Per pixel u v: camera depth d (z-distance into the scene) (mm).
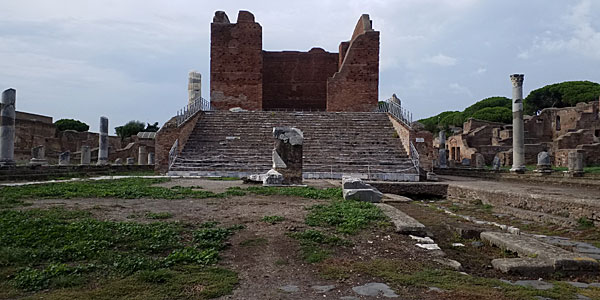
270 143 22328
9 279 4312
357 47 32531
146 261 4855
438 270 5020
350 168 19562
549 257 5406
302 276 4715
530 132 47500
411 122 21469
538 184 16516
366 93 32438
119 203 8961
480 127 48625
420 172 19812
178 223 6684
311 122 25312
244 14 32844
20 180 14656
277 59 38031
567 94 63781
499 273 5254
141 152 29656
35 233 5711
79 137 40469
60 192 10430
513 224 9766
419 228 6863
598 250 6910
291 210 8289
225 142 22328
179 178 17094
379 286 4426
